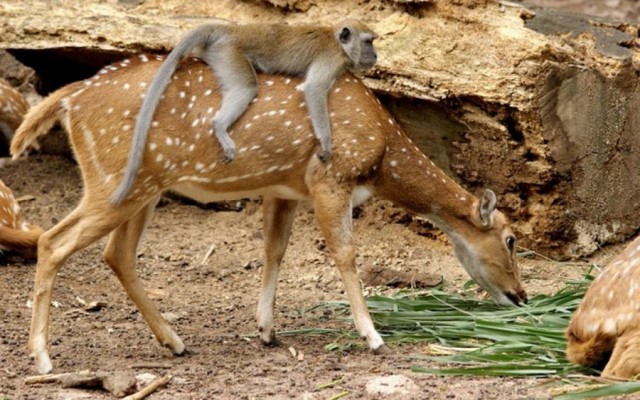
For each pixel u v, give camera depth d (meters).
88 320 13.09
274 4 15.92
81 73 18.20
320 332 12.41
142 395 9.62
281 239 12.07
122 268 11.46
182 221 16.86
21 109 18.83
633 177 15.34
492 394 9.46
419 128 15.43
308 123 11.22
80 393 9.87
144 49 16.11
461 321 12.22
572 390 9.36
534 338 11.18
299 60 11.45
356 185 11.60
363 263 15.27
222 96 11.11
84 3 16.77
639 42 15.46
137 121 10.73
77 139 10.93
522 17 15.05
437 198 12.18
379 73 14.99
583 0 20.52
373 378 10.06
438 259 15.43
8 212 15.56
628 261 9.76
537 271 14.94
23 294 14.09
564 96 14.49
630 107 15.00
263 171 11.27
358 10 15.55
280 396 9.58
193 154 11.05
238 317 13.45
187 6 16.58
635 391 8.92
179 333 12.58
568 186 14.95
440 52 14.77
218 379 10.28
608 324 9.61
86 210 10.85
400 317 12.45
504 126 14.66
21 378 10.43
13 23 16.72
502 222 12.36
